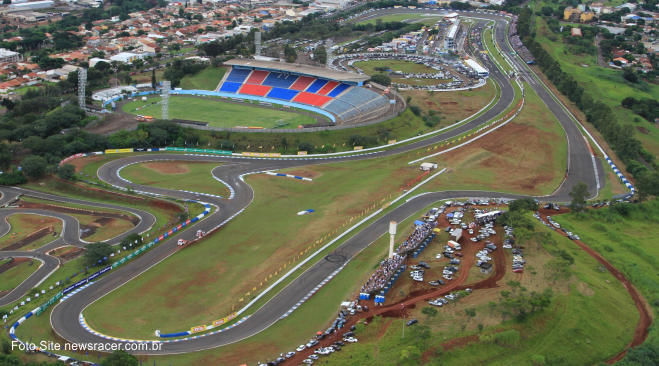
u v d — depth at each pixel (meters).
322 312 165.88
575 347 155.75
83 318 162.12
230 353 147.88
